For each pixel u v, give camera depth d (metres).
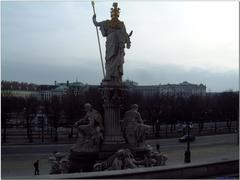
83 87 175.25
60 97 166.50
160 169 16.61
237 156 20.31
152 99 143.38
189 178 17.41
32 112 132.12
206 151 83.69
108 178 15.34
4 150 77.50
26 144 86.88
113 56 33.72
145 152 32.66
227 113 157.75
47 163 61.06
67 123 123.81
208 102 170.38
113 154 31.34
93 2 34.47
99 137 32.41
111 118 33.25
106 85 33.31
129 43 34.41
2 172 51.44
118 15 34.25
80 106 117.38
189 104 151.75
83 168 31.75
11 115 136.62
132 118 33.50
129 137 32.97
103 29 34.25
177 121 147.88
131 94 133.50
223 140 110.31
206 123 179.25
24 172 51.69
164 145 95.19
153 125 132.88
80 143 32.91
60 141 94.69
